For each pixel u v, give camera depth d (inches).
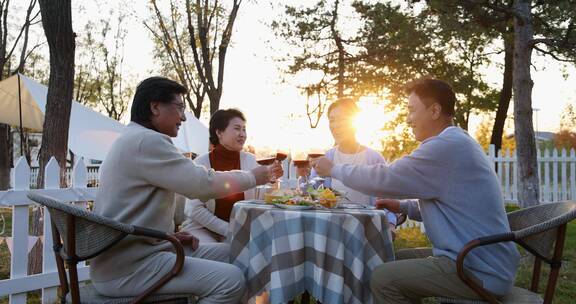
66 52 198.5
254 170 107.3
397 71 639.8
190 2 528.1
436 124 103.3
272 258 98.1
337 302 96.2
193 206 135.5
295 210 102.9
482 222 91.9
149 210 93.5
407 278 93.4
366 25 647.1
